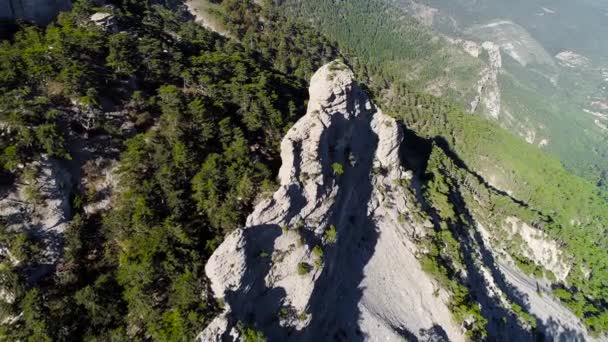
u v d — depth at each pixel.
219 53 104.31
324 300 71.75
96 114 67.56
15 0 86.81
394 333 75.06
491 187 147.25
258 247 63.09
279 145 80.44
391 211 93.25
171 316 52.44
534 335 100.56
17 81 65.88
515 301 107.94
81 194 61.94
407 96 177.88
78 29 84.12
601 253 136.00
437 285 85.56
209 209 64.06
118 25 96.62
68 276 54.84
